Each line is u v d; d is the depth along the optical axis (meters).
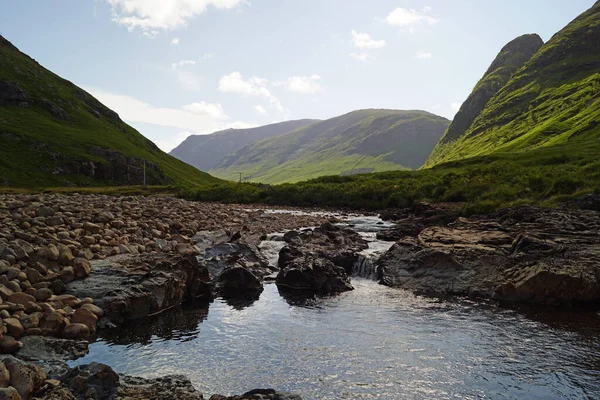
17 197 37.72
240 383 13.60
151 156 176.75
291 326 18.98
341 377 14.09
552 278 21.81
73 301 18.19
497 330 18.41
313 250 30.92
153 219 34.97
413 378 14.05
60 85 186.75
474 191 57.41
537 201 45.22
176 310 21.19
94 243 25.53
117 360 15.10
